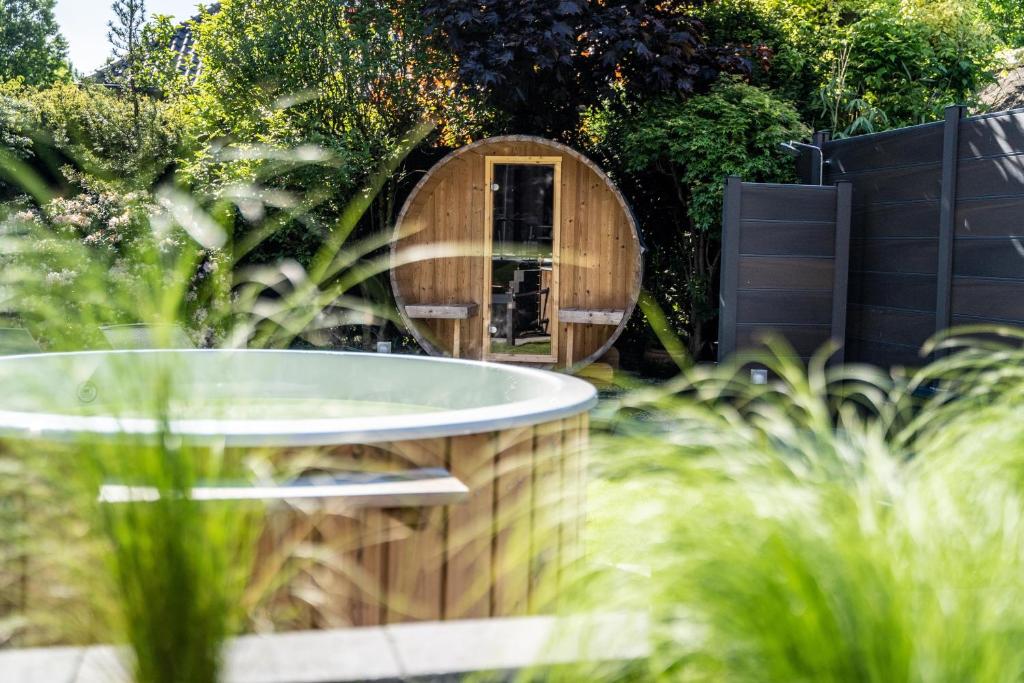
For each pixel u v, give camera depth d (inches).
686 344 426.6
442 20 414.3
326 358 229.0
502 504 125.5
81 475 64.2
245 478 91.3
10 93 441.1
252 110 414.3
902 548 53.2
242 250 90.4
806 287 293.7
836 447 61.8
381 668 59.2
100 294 76.9
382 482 111.6
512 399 193.8
